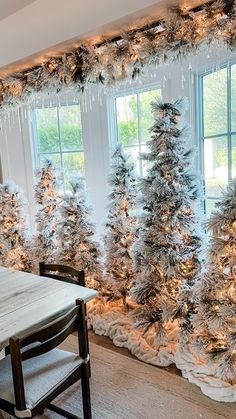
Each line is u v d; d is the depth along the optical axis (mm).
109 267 2789
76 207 2863
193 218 2246
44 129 3711
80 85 2574
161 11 1993
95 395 1998
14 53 2688
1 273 2256
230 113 2301
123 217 2684
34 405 1442
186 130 2217
